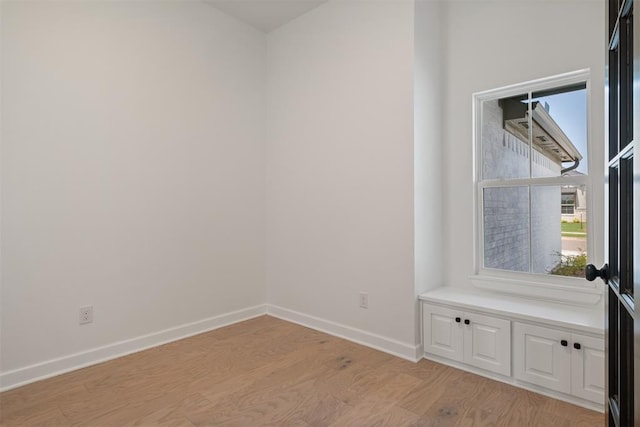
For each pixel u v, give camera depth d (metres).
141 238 2.92
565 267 2.53
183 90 3.18
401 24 2.74
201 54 3.31
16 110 2.34
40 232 2.44
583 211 2.46
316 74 3.37
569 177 2.50
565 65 2.46
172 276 3.11
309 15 3.43
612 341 1.06
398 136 2.77
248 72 3.70
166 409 2.06
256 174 3.77
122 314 2.82
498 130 2.84
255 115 3.76
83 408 2.07
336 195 3.21
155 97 3.00
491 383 2.33
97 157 2.69
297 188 3.55
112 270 2.76
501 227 2.82
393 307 2.82
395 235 2.80
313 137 3.40
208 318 3.36
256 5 3.35
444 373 2.48
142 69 2.92
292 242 3.60
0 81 2.27
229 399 2.16
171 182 3.10
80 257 2.61
